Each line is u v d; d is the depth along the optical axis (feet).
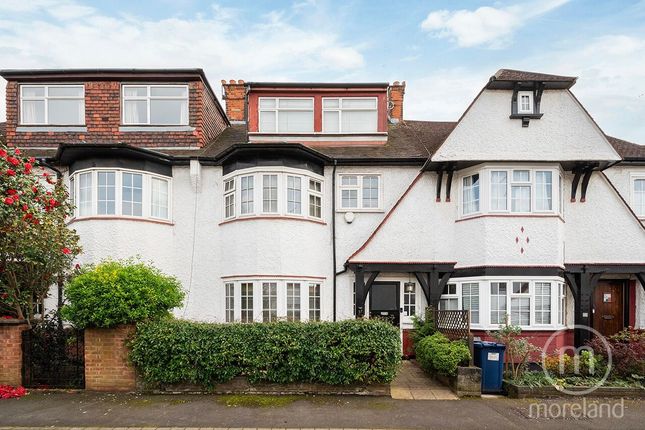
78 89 49.19
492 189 43.16
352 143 50.75
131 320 30.19
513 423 25.05
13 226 30.96
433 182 45.96
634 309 46.50
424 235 45.24
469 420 25.45
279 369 29.94
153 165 45.06
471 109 43.09
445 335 37.35
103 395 29.37
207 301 45.19
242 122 61.93
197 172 45.73
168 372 29.63
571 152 42.34
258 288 42.70
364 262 44.27
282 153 44.14
